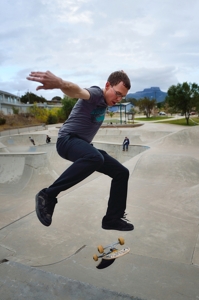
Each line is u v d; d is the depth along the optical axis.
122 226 2.11
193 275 3.35
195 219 5.54
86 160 1.77
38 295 1.77
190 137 18.27
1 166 11.12
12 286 1.86
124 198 2.11
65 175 1.78
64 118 63.50
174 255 4.09
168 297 2.83
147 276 3.32
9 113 57.06
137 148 18.52
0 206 8.13
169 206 6.30
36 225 5.16
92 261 3.79
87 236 4.77
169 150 15.84
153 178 8.95
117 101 1.95
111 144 19.39
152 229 5.04
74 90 1.64
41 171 10.59
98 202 6.46
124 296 1.72
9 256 4.03
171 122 46.59
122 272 3.44
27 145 28.94
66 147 1.92
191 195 6.81
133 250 4.25
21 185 10.12
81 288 1.81
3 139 28.25
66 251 4.20
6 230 4.96
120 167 2.07
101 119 2.01
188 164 10.06
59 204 6.36
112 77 1.92
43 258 3.96
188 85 39.47
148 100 69.81
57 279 1.92
